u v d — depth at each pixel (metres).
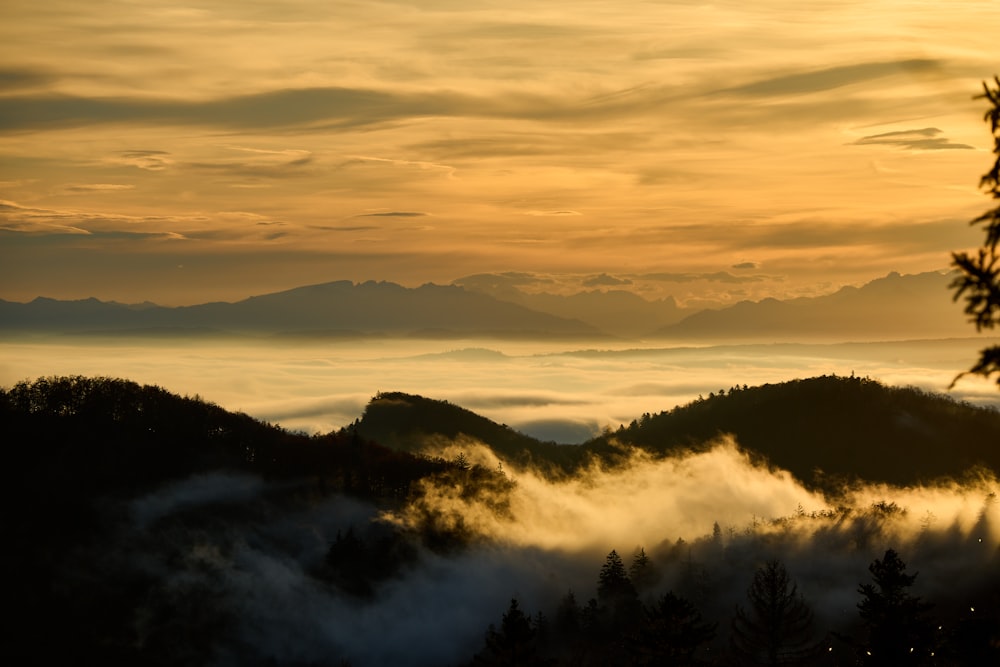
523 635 59.25
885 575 58.16
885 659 55.94
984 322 17.98
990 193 18.34
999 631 32.66
